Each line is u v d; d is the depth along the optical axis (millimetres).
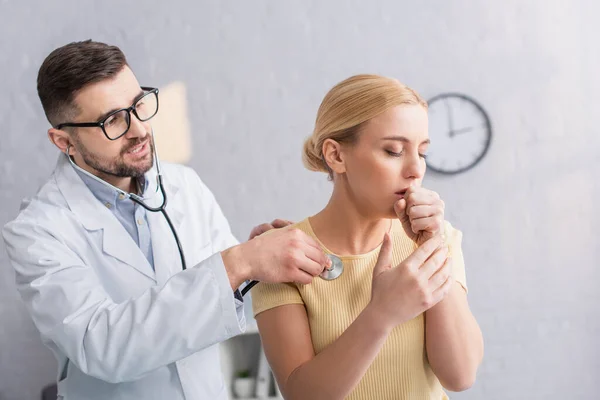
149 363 1188
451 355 1025
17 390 2658
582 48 2738
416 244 1088
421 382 1056
